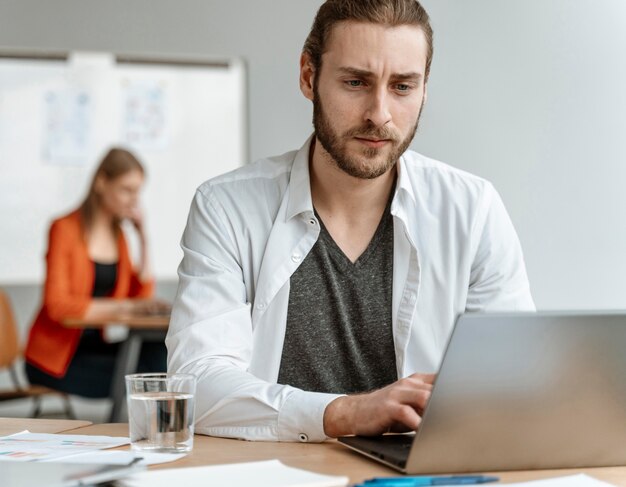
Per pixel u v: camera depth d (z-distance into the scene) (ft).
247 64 17.98
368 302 5.42
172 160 17.78
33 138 17.53
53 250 16.44
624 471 3.69
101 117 17.70
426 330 5.46
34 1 17.61
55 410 17.74
